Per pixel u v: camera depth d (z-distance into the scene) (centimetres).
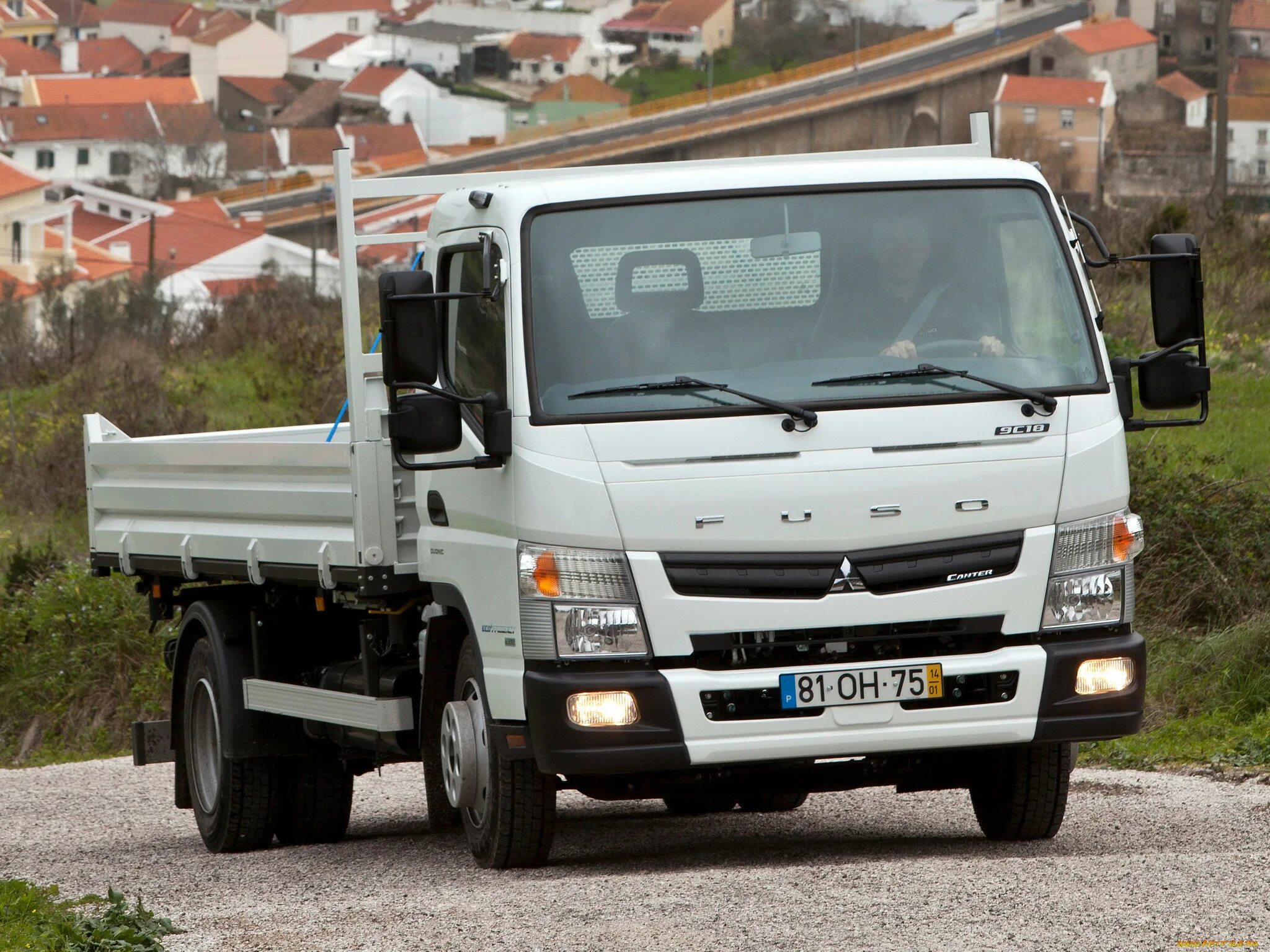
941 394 2634
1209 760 4075
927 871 2531
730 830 3625
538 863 2917
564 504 2572
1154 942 2019
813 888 2431
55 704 7500
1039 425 2650
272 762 3728
